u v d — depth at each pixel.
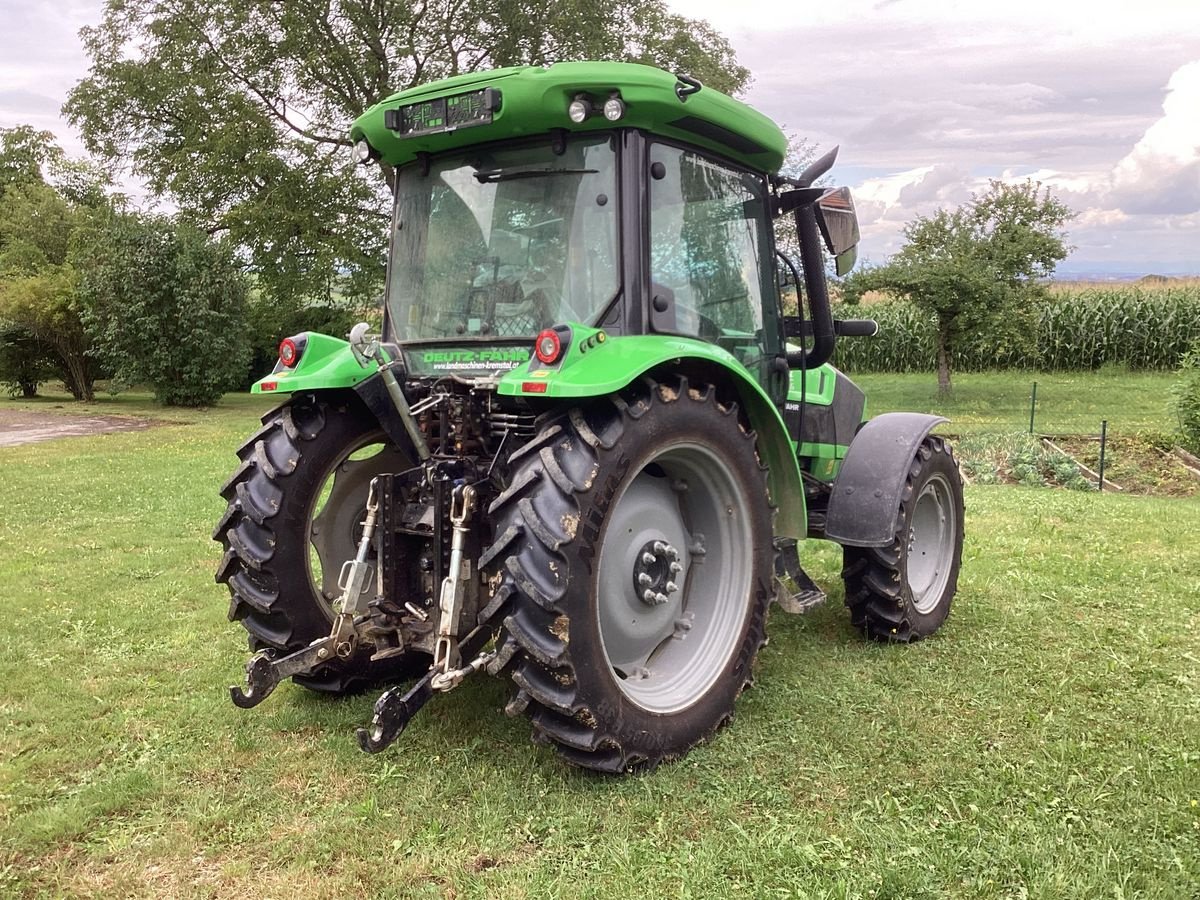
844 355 26.02
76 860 2.69
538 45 22.38
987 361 24.84
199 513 8.23
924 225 19.09
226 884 2.55
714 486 3.47
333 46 21.73
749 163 3.95
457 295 3.62
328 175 21.66
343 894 2.48
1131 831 2.71
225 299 21.64
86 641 4.62
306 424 3.67
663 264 3.42
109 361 22.20
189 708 3.73
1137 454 12.93
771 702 3.73
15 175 38.38
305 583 3.65
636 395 3.09
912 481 4.42
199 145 21.39
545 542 2.82
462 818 2.84
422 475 3.26
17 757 3.32
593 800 2.93
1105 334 23.98
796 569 4.32
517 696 2.93
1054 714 3.58
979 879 2.48
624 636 3.31
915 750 3.28
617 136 3.27
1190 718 3.52
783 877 2.50
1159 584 5.49
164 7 22.00
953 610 5.01
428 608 3.25
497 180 3.51
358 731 2.81
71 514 8.23
